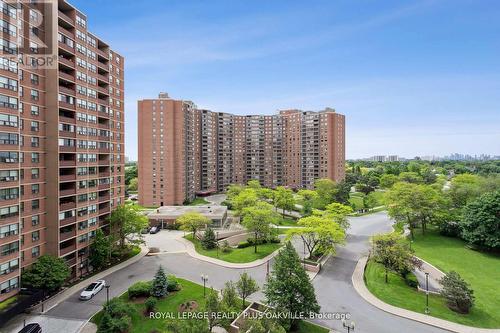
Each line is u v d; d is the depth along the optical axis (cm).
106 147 5147
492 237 4881
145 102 10225
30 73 3800
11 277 3369
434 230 6450
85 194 4547
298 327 3069
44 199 3984
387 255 4094
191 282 4147
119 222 5197
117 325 2794
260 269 4669
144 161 10294
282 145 14562
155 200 10281
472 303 3334
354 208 9456
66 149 4162
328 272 4538
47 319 3206
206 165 13012
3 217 3288
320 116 12912
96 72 4884
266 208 6512
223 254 5453
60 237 4028
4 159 3319
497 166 18288
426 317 3259
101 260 4512
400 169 17488
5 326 3067
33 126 3838
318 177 13025
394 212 6269
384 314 3341
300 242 6141
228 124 14050
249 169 14675
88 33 4697
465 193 6675
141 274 4475
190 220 6506
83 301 3603
